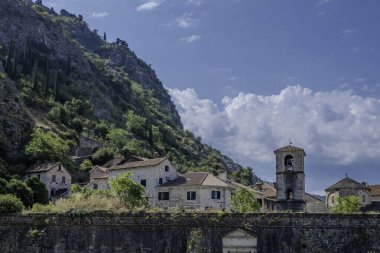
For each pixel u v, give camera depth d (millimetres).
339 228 49562
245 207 72938
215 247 50438
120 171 98062
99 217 53188
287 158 75500
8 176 95688
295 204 72812
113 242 52312
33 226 54000
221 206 86938
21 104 130250
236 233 50375
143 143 176875
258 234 50250
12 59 191250
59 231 53406
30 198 79688
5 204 56031
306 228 49938
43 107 166250
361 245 48938
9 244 53906
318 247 49375
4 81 128625
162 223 51938
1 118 116625
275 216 50562
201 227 51188
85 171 129750
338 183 97062
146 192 91750
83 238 52875
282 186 74250
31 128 128875
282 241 49844
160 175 92812
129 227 52438
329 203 96688
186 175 94625
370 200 94688
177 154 185750
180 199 88250
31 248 53375
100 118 195000
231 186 91375
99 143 160750
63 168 112500
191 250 50656
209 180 89688
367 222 49375
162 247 51375
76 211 53781
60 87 197375
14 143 117188
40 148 120062
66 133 152500
